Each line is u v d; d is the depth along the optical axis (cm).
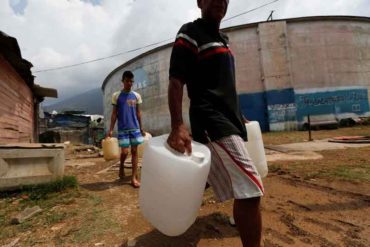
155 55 2183
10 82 730
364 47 1909
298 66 1834
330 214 234
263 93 1836
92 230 220
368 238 190
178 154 140
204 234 205
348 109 1827
